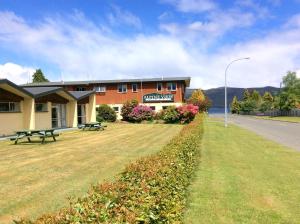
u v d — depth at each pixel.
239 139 23.84
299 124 47.50
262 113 103.88
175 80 49.31
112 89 51.09
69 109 35.03
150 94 50.16
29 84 52.47
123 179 6.05
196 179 10.52
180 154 9.27
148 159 7.92
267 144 21.03
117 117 50.75
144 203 4.52
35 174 11.38
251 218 7.23
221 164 13.34
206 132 28.83
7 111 24.97
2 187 9.65
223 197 8.66
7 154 16.12
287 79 89.75
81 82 51.00
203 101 73.56
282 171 12.18
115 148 18.22
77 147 18.69
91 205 4.14
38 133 21.00
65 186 9.73
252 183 10.23
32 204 8.04
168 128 33.50
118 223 3.70
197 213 7.45
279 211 7.72
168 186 6.12
